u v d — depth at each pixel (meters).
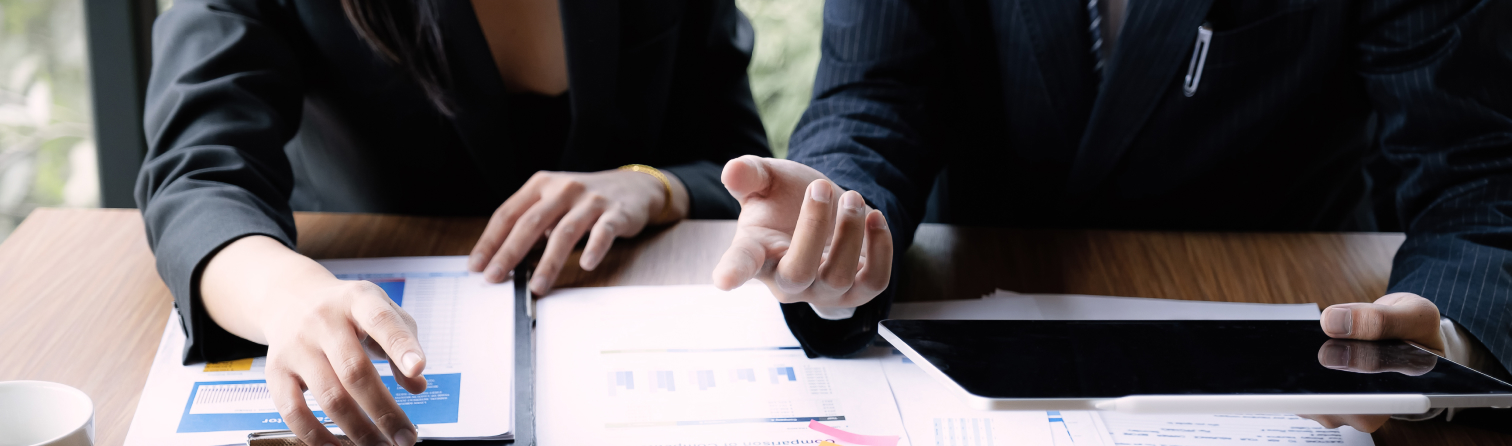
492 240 0.84
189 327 0.67
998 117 1.06
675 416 0.61
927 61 0.98
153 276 0.79
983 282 0.83
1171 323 0.63
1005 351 0.56
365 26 0.95
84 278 0.77
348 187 1.15
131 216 0.91
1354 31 0.91
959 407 0.63
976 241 0.92
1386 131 0.89
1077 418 0.63
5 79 1.55
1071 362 0.54
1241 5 0.91
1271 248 0.92
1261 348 0.58
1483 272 0.71
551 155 1.17
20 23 1.52
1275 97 0.93
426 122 1.08
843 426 0.61
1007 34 0.98
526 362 0.66
